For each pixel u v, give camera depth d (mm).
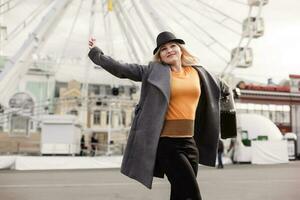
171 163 2734
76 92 51812
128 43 20219
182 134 2803
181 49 3090
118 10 20250
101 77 54000
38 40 17062
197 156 2871
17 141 35531
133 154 2809
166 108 2785
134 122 2893
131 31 19969
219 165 19125
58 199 7195
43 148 23438
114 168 19625
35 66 47469
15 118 37656
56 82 51875
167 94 2791
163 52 2998
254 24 20484
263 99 34156
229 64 21391
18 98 47531
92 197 7512
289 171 16031
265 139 25578
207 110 3016
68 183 10695
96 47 3068
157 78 2848
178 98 2854
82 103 28031
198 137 3072
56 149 23500
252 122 26859
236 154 23781
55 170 17938
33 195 7824
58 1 17203
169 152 2758
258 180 11461
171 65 2988
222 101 3293
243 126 26531
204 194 7805
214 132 3029
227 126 3338
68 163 19297
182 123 2811
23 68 17344
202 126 3066
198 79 2996
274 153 23719
